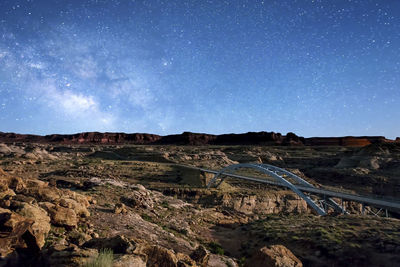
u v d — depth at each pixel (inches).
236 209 3693.4
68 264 329.7
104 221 956.6
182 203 2566.4
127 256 364.2
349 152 7578.7
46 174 3870.6
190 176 4933.6
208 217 2274.9
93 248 416.2
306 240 1328.7
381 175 5290.4
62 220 631.8
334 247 1190.3
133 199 1668.3
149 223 1202.6
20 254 363.9
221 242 1533.0
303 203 3932.1
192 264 512.4
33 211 492.4
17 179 871.1
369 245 1162.0
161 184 4315.9
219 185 4441.4
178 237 1184.2
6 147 7007.9
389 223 1489.9
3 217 385.1
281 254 581.6
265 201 3865.7
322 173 6033.5
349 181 5364.2
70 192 1102.4
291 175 3668.8
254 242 1509.6
